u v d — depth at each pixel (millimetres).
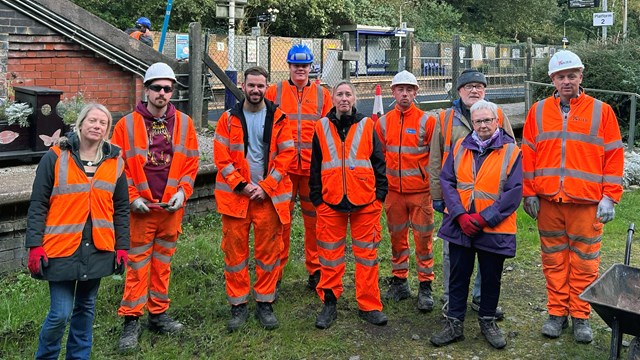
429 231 5340
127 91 10062
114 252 4055
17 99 7727
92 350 4566
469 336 4840
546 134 4758
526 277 6172
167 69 4625
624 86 13164
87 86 9602
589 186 4629
